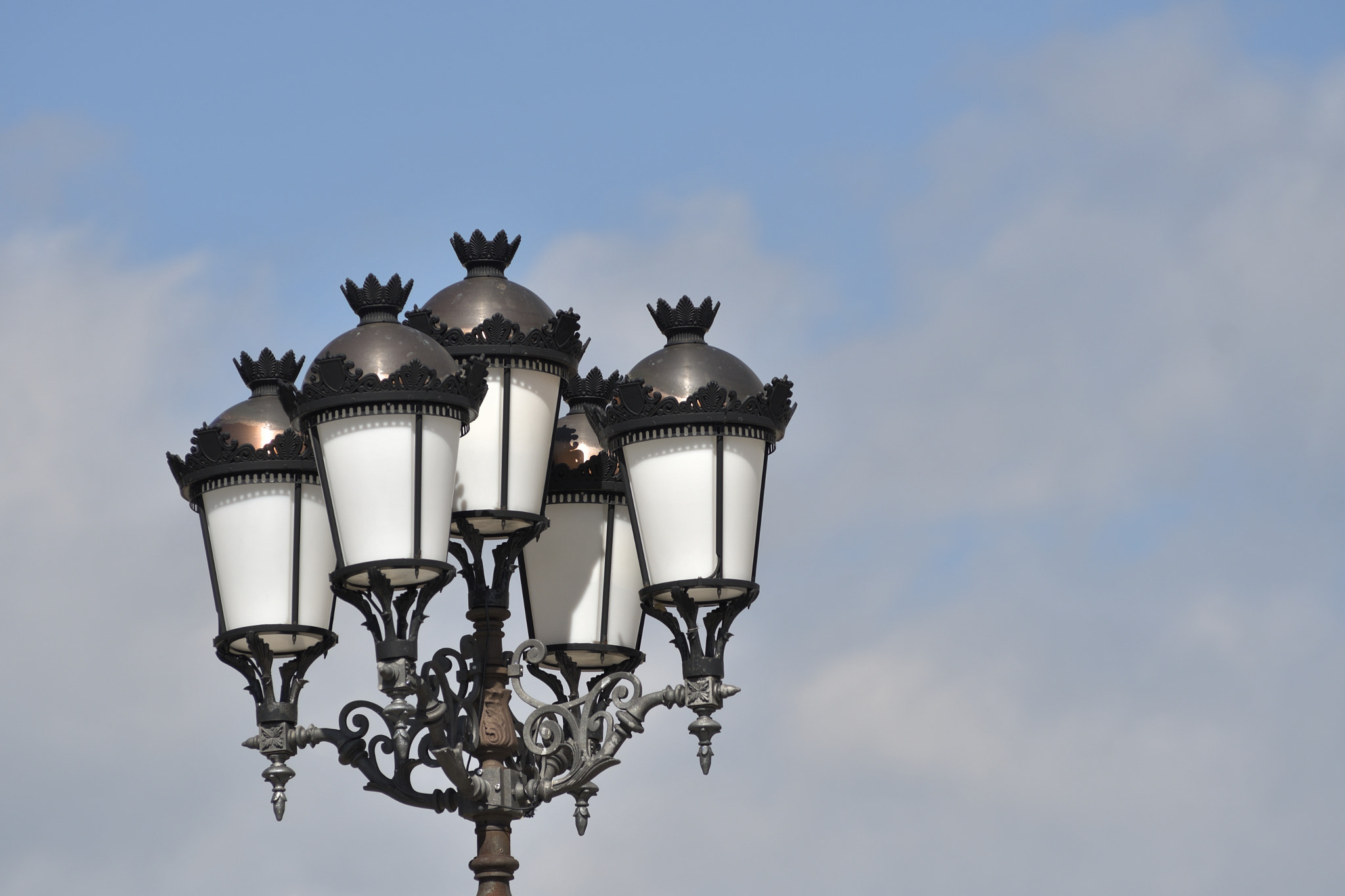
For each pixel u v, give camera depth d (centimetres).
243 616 1788
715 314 1756
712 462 1686
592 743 1814
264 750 1766
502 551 1775
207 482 1809
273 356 1870
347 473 1595
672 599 1688
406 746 1572
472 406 1627
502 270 1831
